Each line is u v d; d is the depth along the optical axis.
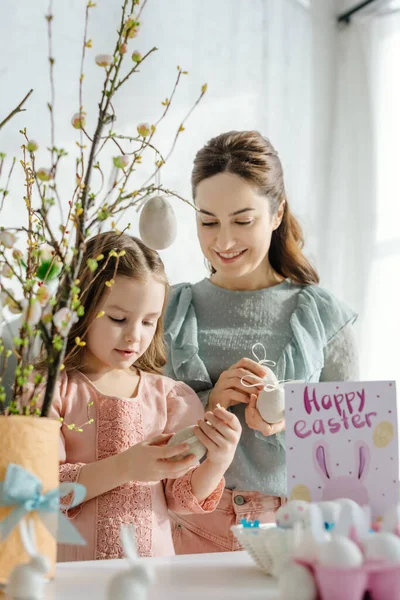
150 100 2.42
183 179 2.46
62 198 2.16
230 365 1.51
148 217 1.08
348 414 0.89
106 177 2.28
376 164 2.88
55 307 0.82
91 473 1.12
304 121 2.82
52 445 0.80
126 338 1.23
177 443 1.10
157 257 1.31
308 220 2.76
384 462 0.88
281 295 1.59
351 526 0.73
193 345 1.51
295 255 1.63
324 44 2.91
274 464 1.42
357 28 2.94
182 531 1.45
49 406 0.82
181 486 1.21
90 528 1.19
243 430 1.45
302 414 0.89
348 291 2.86
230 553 0.99
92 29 2.30
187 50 2.53
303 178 2.79
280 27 2.78
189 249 2.45
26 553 0.76
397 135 2.86
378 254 2.84
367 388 0.89
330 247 2.85
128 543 0.75
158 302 1.27
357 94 2.92
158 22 2.46
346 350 1.56
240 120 2.64
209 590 0.76
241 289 1.60
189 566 0.88
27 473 0.76
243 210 1.44
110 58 0.87
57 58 2.22
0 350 0.85
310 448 0.88
